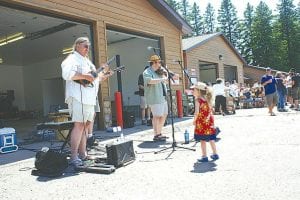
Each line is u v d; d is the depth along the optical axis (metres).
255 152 5.24
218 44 21.38
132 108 16.02
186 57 17.27
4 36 14.69
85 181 4.20
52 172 4.52
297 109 13.50
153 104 7.07
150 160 5.19
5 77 22.95
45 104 22.17
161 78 6.94
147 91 7.08
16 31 14.01
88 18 9.88
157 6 12.88
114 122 10.63
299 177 3.75
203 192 3.45
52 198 3.61
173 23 14.04
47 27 13.55
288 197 3.14
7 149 6.72
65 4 9.16
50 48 17.97
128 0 11.58
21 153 6.53
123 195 3.55
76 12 9.48
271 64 56.56
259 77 32.34
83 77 4.86
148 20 12.58
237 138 6.78
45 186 4.08
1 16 11.61
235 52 23.83
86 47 5.04
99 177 4.36
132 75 16.12
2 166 5.35
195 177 4.04
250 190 3.41
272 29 57.84
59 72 21.08
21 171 4.95
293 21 57.47
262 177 3.84
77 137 4.98
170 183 3.86
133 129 9.73
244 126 8.76
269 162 4.53
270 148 5.48
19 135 10.05
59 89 22.91
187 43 18.86
